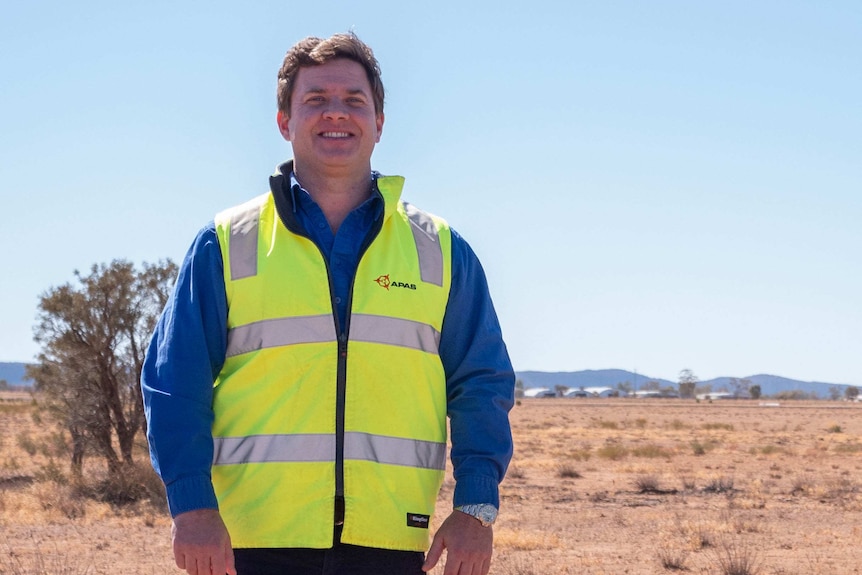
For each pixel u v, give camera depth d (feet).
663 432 194.59
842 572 41.29
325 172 10.12
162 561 41.52
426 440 9.91
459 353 10.27
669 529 55.21
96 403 67.10
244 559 9.38
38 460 90.43
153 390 9.29
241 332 9.66
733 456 123.75
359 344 9.67
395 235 10.14
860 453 129.39
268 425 9.46
